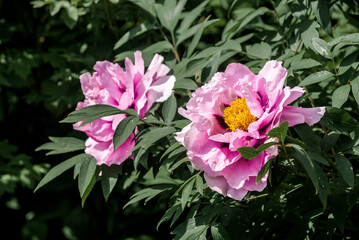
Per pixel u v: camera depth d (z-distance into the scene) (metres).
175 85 0.99
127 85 0.94
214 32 1.43
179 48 1.38
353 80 0.90
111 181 0.96
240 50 1.03
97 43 1.46
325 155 0.89
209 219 0.93
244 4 1.27
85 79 1.00
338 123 0.86
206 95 0.87
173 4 1.14
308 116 0.84
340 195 0.89
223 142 0.86
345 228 1.02
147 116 0.97
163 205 1.38
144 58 1.10
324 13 1.01
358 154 0.88
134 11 1.46
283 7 1.10
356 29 1.26
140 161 0.94
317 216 0.93
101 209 1.68
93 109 0.89
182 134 0.87
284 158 0.88
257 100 0.84
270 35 1.13
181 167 0.97
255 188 0.84
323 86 1.10
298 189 0.91
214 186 0.85
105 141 0.96
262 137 0.82
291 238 0.94
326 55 0.94
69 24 1.46
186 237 0.92
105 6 1.43
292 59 0.98
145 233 1.65
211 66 1.02
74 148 1.00
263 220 1.00
